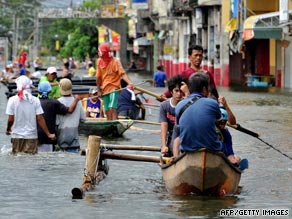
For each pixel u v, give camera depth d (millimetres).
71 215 21406
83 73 147875
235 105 59375
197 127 23062
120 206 22469
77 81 66875
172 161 23828
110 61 41000
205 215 21281
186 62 122062
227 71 92875
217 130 24797
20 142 31734
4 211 21938
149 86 89625
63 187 25250
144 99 55531
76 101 32688
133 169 28719
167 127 26297
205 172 23062
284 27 71562
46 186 25391
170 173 24047
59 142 32688
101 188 25312
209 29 103562
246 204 22656
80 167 28766
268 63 92750
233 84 94312
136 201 23141
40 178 26672
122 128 39062
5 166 28875
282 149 34531
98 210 21969
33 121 31734
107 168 27797
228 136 25125
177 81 26281
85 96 44906
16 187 25219
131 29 178375
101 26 191000
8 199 23484
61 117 32594
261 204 22641
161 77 86062
